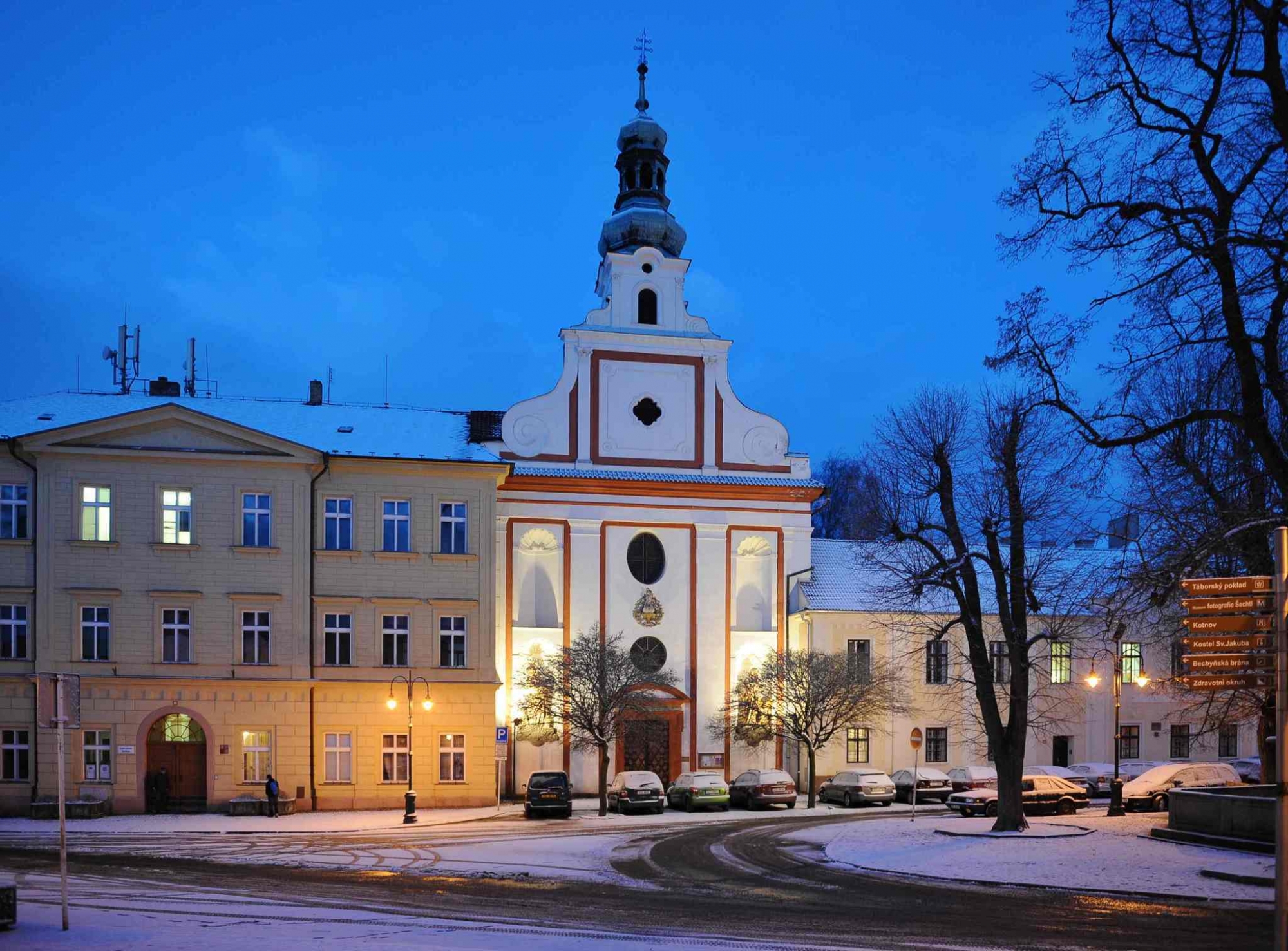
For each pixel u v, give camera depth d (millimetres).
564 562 52312
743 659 54000
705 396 54938
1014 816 32625
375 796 44875
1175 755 56719
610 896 22766
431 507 46812
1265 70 22812
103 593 43219
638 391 54375
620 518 53156
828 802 48062
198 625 44031
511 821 40625
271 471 45312
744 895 22984
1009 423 34719
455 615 46562
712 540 54062
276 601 44781
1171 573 26031
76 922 18484
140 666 43406
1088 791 41812
